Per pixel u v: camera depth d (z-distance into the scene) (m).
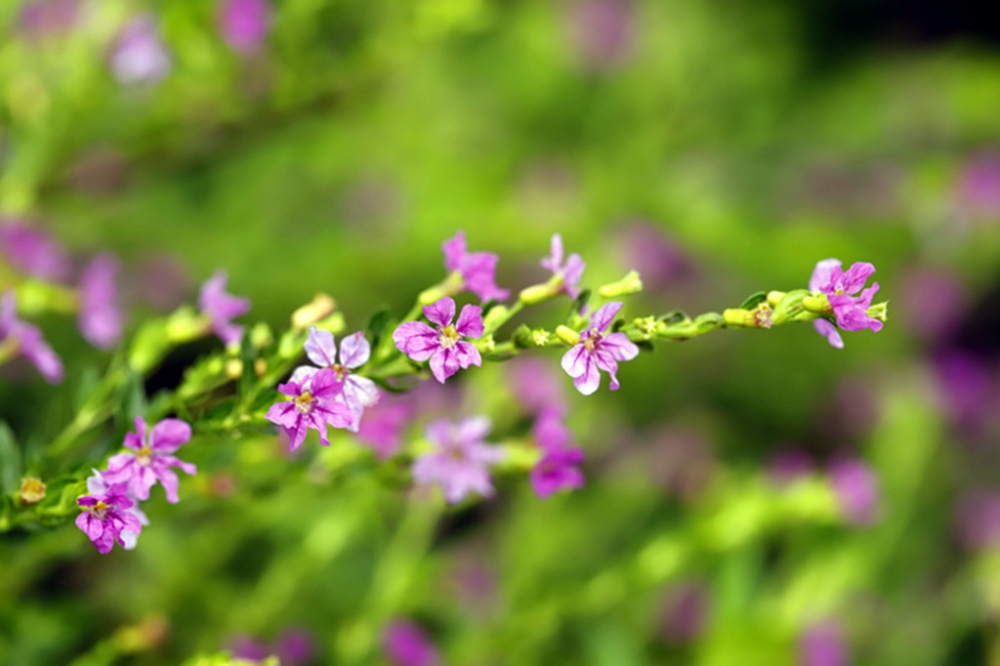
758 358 0.87
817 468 0.86
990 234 0.97
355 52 0.50
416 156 0.88
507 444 0.36
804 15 1.09
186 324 0.35
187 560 0.47
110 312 0.40
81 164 0.50
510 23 1.00
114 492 0.30
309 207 0.83
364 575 0.53
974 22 1.16
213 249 0.79
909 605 0.66
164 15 0.46
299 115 0.52
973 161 0.99
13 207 0.45
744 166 0.99
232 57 0.48
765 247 0.92
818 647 0.54
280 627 0.49
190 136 0.50
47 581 0.47
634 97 1.00
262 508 0.47
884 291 0.96
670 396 0.84
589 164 0.96
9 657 0.42
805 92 1.07
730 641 0.52
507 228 0.89
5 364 0.58
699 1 1.06
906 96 1.08
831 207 0.97
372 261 0.84
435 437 0.35
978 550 0.74
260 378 0.32
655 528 0.63
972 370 0.91
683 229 0.93
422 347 0.30
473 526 0.60
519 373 0.47
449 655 0.48
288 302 0.81
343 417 0.30
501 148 0.94
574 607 0.46
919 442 0.71
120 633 0.38
